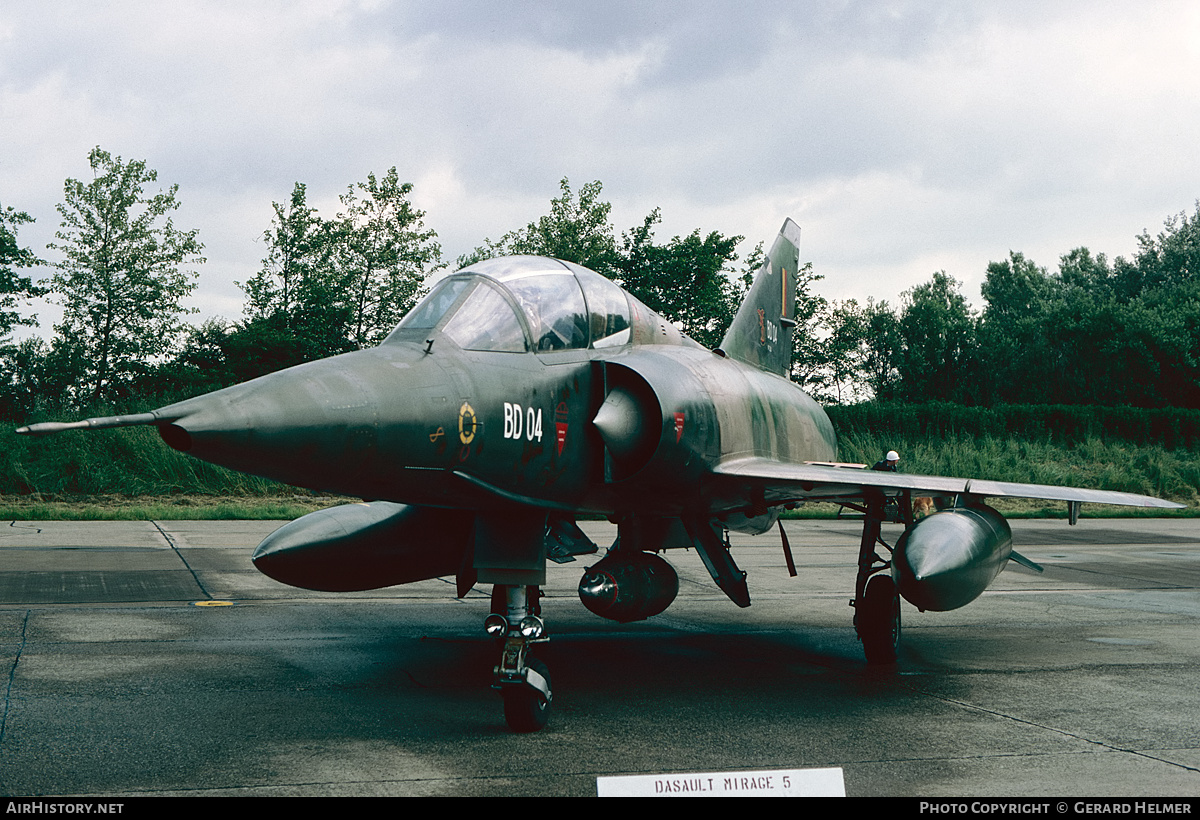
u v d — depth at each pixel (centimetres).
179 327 4088
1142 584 1399
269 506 2397
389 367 532
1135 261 9562
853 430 4050
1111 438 4325
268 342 3838
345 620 964
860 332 6116
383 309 4069
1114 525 2545
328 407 479
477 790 453
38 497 2427
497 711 609
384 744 529
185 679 684
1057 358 6594
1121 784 476
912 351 7150
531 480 592
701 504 732
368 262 4047
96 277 3944
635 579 715
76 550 1451
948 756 524
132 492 2512
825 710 630
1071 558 1750
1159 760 520
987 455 3734
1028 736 569
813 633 953
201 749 512
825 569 1510
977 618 1077
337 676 704
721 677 738
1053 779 484
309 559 746
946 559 699
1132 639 938
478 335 595
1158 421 4416
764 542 1959
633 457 648
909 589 701
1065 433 4316
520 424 578
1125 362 5959
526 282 642
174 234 4056
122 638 832
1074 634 969
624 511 715
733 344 1001
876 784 475
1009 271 9588
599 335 671
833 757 520
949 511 770
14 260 3866
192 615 963
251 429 448
